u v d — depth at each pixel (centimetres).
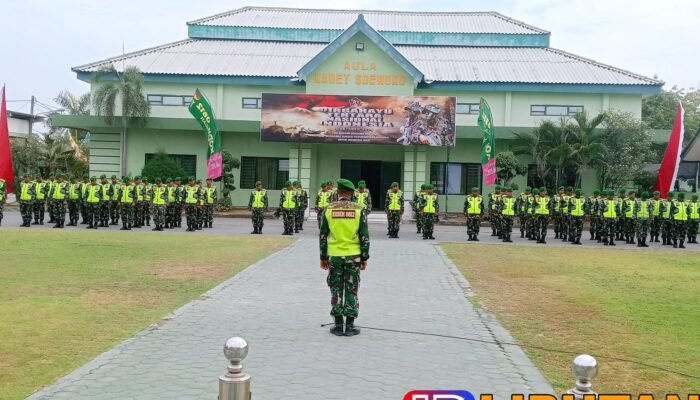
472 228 2228
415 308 936
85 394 527
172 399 518
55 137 4062
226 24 3938
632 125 3077
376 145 3406
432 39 3909
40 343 686
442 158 3384
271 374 592
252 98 3431
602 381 599
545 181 3284
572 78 3394
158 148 3259
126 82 3172
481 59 3694
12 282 1073
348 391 548
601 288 1169
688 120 4622
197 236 2072
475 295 1060
